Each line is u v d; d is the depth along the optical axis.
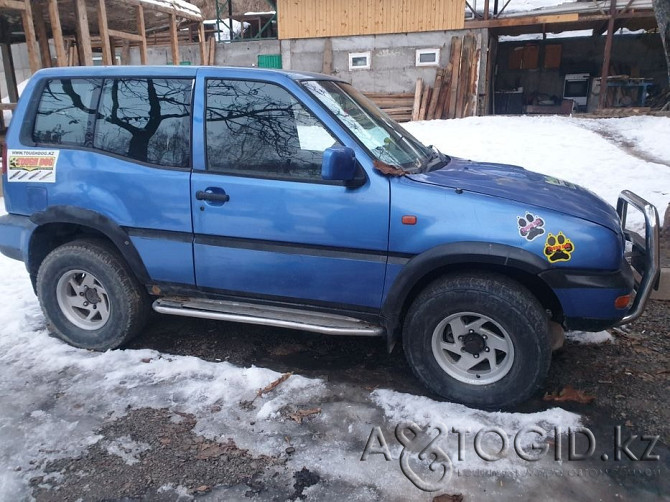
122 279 3.88
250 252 3.54
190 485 2.71
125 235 3.76
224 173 3.54
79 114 3.88
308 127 3.42
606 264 3.07
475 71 15.54
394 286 3.30
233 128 3.55
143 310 4.03
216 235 3.58
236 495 2.65
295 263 3.47
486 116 14.88
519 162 9.87
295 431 3.12
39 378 3.67
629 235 3.77
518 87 19.22
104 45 10.36
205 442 3.03
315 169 3.40
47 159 3.89
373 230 3.27
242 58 18.69
